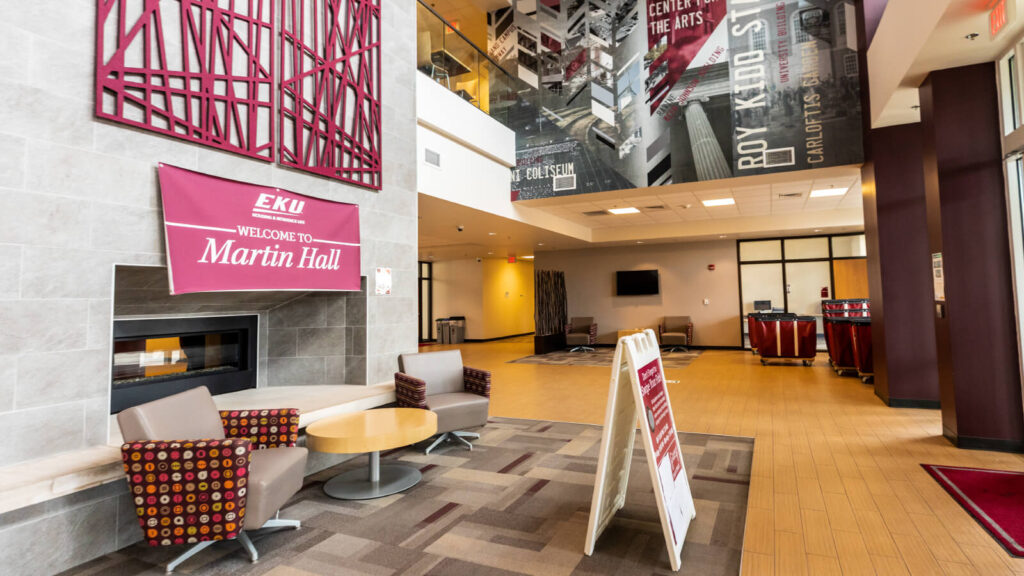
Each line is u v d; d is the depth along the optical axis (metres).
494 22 8.56
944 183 4.21
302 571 2.40
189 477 2.38
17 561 2.27
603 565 2.41
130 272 3.20
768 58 6.55
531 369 9.61
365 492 3.35
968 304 4.14
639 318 13.54
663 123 7.14
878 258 5.80
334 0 4.45
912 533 2.65
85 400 2.75
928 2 3.67
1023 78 3.71
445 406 4.24
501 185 8.05
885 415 5.30
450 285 16.56
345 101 4.49
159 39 3.10
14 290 2.48
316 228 4.16
